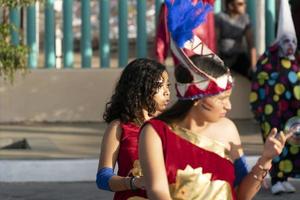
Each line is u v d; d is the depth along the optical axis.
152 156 6.23
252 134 18.64
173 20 6.53
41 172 15.23
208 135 6.42
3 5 16.17
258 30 20.48
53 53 20.81
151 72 7.82
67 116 20.45
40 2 17.09
